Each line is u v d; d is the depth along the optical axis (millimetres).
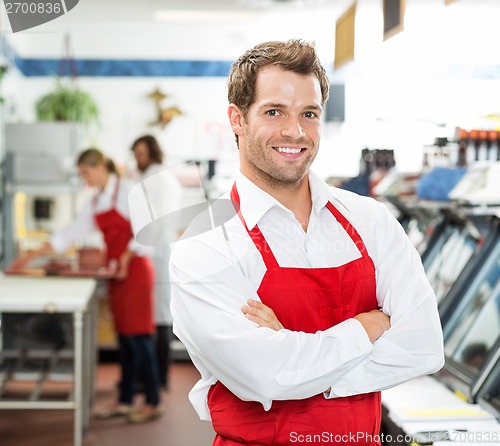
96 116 7766
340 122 7555
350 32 2658
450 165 4266
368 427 1793
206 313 1699
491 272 3662
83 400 4871
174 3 5629
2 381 4809
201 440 4797
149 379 5238
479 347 3324
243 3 5566
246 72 1727
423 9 2850
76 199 7344
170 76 8242
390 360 1726
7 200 6570
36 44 8102
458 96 3916
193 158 7898
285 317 1744
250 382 1666
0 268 6586
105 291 6477
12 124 6453
